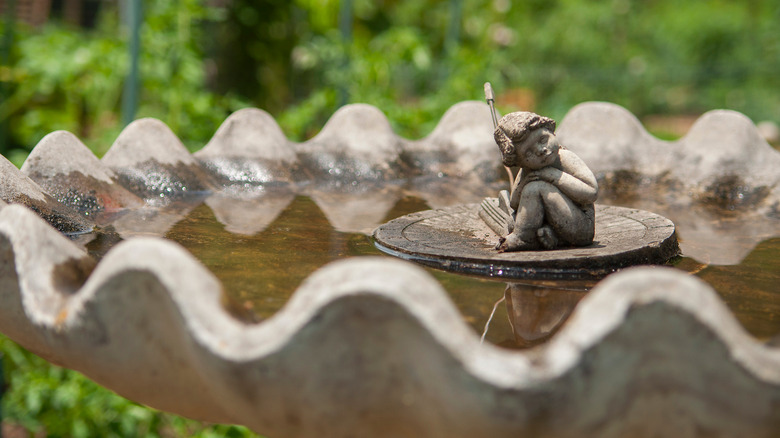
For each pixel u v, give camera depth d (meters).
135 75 5.60
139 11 5.55
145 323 1.88
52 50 7.16
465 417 1.60
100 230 3.21
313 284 1.64
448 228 3.24
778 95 14.56
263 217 3.55
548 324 2.23
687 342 1.56
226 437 4.84
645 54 15.91
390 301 1.56
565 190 2.76
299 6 9.03
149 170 3.96
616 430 1.66
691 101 15.45
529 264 2.65
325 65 7.80
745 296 2.47
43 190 3.27
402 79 9.74
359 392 1.70
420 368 1.62
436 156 4.64
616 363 1.57
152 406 2.20
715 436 1.68
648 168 4.37
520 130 2.71
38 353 2.32
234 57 9.57
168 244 1.79
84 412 4.87
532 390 1.54
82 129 8.15
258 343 1.67
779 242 3.23
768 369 1.58
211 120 6.57
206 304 1.73
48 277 2.06
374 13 10.20
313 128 7.92
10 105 7.29
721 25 16.16
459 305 2.38
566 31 15.59
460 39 8.99
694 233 3.39
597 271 2.67
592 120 4.51
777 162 4.07
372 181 4.42
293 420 1.78
